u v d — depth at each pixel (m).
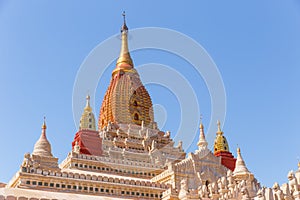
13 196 55.94
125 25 144.25
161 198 80.06
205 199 69.12
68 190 74.69
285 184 54.06
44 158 83.00
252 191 82.38
